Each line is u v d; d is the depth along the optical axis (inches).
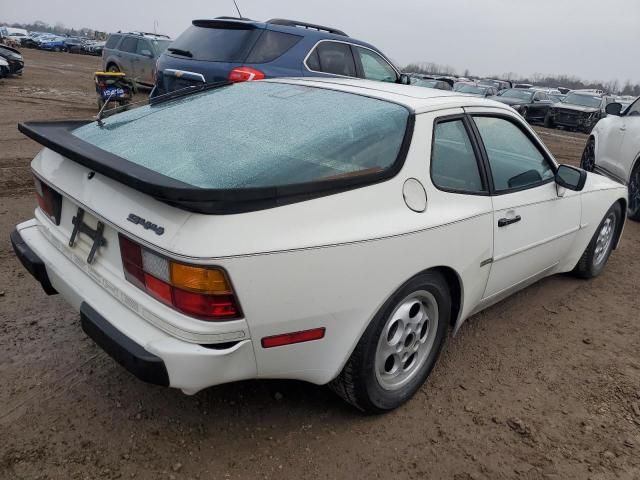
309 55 270.5
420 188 103.1
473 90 917.8
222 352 82.1
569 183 138.4
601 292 178.2
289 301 84.7
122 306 90.4
